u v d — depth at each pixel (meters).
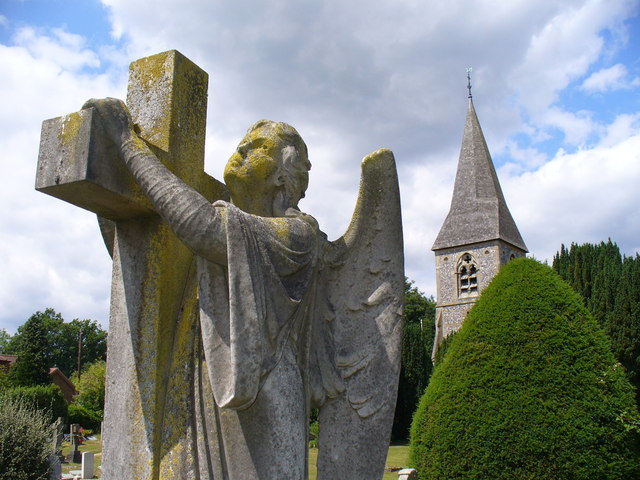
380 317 2.43
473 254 46.41
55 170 1.92
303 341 2.24
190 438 1.97
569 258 24.59
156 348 2.04
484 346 9.22
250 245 1.93
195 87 2.40
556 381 8.61
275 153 2.29
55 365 61.62
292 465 1.95
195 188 2.32
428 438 9.20
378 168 2.40
